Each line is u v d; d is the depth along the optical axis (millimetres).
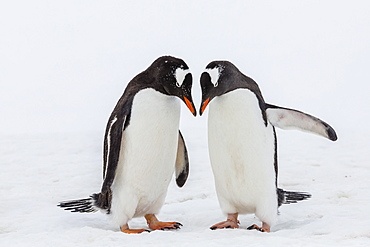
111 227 10086
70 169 15961
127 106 9203
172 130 9383
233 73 9125
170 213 11227
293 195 10766
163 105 9227
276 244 8070
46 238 8773
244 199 9562
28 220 10633
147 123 9164
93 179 14875
